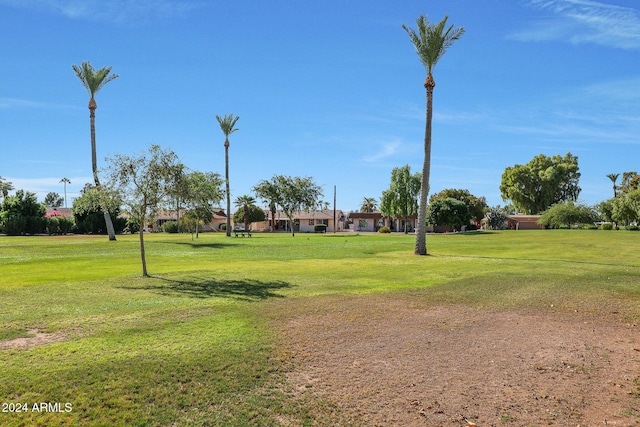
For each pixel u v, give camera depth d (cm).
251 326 826
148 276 1514
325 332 791
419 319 902
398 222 9006
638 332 816
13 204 5459
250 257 2409
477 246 3259
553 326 855
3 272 1617
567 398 521
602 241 3700
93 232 5850
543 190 9162
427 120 2588
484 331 813
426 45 2512
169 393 519
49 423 445
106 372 578
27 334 755
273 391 530
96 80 3847
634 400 518
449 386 552
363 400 509
